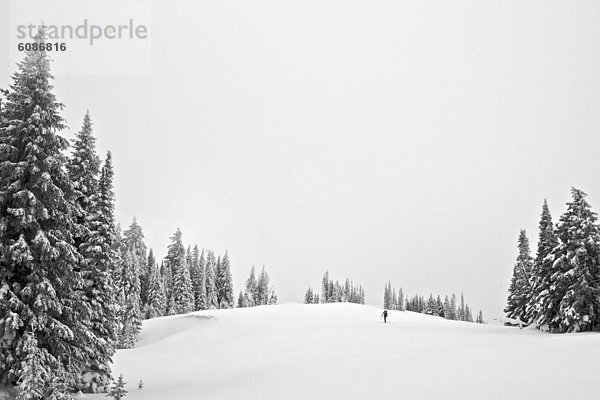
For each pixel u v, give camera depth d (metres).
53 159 16.94
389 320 55.66
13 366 16.12
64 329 17.36
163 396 20.94
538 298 39.53
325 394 16.92
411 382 17.12
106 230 26.42
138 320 50.81
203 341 44.78
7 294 16.25
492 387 15.12
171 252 82.38
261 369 25.86
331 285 121.50
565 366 17.41
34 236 16.77
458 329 39.53
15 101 17.55
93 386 23.97
